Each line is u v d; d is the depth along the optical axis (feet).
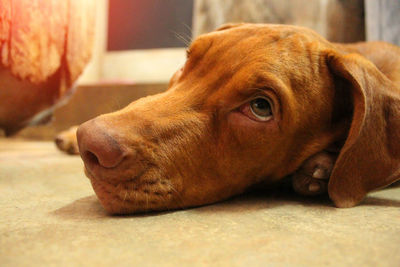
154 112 1.35
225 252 1.02
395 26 2.83
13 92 2.03
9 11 1.66
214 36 1.50
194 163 1.37
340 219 1.27
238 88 1.37
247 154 1.42
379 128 1.43
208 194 1.41
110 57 6.06
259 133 1.40
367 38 3.13
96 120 1.28
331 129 1.52
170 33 5.76
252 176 1.47
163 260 0.97
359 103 1.40
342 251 1.03
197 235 1.12
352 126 1.41
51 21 1.97
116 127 1.27
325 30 3.50
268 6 3.85
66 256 0.97
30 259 0.95
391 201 1.51
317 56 1.48
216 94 1.39
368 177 1.45
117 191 1.27
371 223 1.23
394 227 1.20
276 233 1.14
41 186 1.66
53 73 2.10
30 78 1.95
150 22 5.86
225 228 1.18
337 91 1.50
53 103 2.32
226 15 4.12
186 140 1.35
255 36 1.47
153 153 1.30
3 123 2.34
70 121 4.65
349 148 1.41
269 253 1.01
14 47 1.77
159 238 1.09
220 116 1.39
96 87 4.55
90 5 2.36
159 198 1.32
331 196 1.42
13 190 1.57
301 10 3.64
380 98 1.43
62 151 2.85
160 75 5.82
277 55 1.42
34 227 1.15
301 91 1.43
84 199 1.47
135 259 0.97
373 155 1.43
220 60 1.43
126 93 4.45
